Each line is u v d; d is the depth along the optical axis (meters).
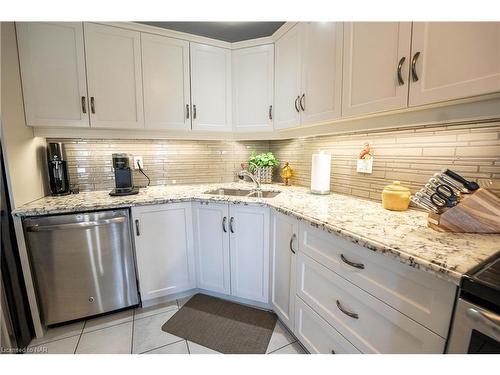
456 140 1.11
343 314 1.03
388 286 0.82
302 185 2.25
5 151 1.33
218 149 2.51
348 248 0.98
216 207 1.75
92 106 1.69
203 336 1.50
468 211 0.90
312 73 1.53
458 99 0.86
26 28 1.49
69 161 1.95
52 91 1.59
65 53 1.59
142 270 1.72
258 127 2.07
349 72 1.25
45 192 1.77
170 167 2.32
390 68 1.05
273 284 1.61
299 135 1.89
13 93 1.42
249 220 1.65
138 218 1.67
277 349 1.39
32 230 1.41
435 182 0.99
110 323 1.62
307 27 1.55
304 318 1.30
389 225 1.03
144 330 1.55
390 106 1.06
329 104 1.40
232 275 1.78
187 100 1.97
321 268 1.14
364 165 1.59
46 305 1.51
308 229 1.22
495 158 0.99
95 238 1.56
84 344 1.44
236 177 2.61
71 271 1.54
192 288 1.92
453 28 0.83
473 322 0.59
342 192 1.81
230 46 2.05
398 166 1.39
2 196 1.30
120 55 1.74
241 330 1.54
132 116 1.81
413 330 0.75
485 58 0.76
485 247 0.77
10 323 1.31
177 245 1.82
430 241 0.83
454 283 0.62
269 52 1.96
